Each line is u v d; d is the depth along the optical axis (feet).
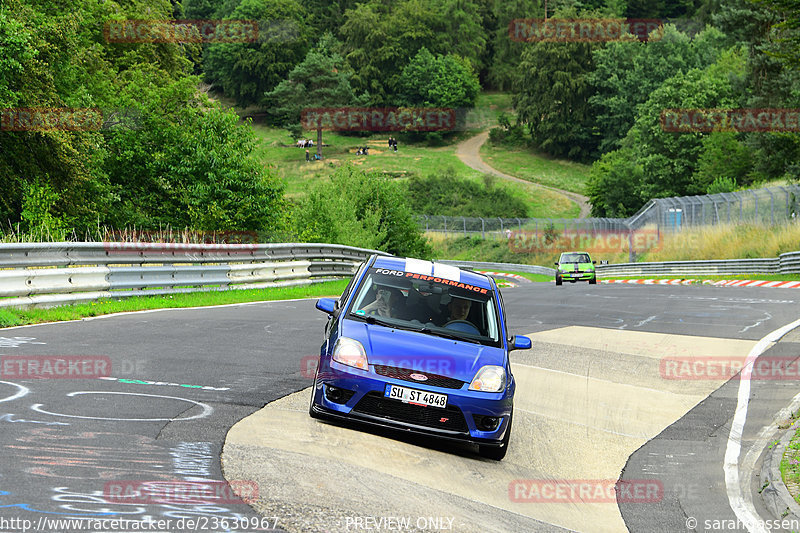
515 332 129.08
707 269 344.08
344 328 61.16
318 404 58.54
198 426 53.62
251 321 117.19
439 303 65.57
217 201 274.16
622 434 70.59
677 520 48.24
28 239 162.30
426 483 49.34
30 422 50.08
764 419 76.18
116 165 286.66
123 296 130.62
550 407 78.48
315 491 43.55
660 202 431.02
